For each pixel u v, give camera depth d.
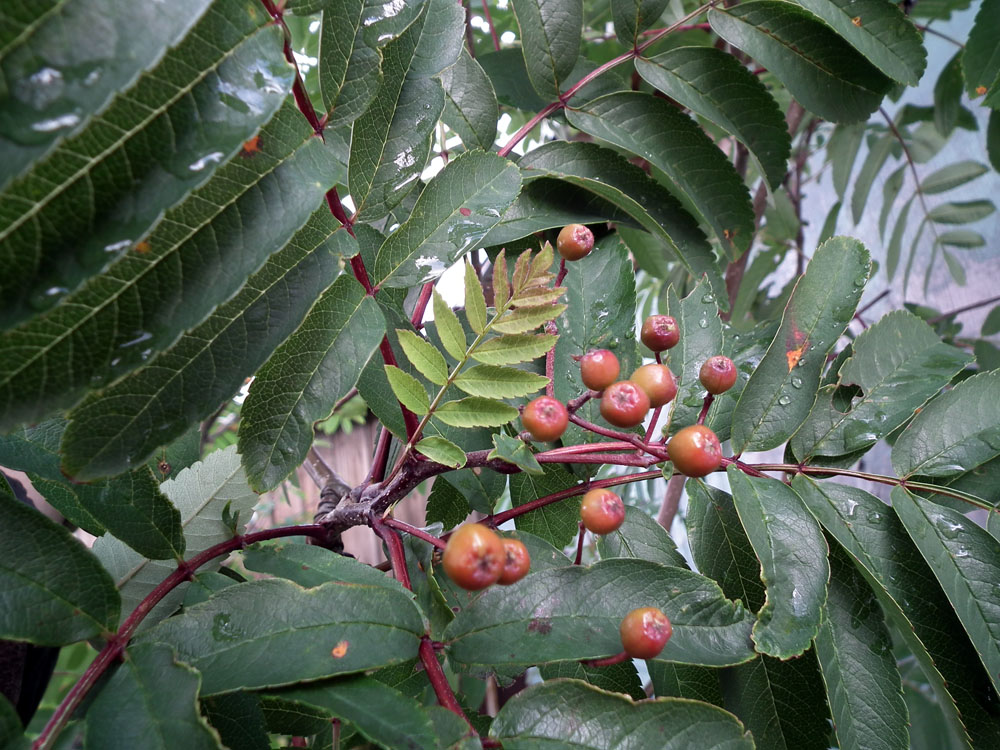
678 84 0.22
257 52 0.10
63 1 0.08
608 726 0.12
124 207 0.08
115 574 0.17
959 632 0.15
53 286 0.08
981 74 0.25
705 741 0.12
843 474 0.16
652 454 0.14
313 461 0.28
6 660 0.15
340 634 0.12
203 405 0.11
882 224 0.42
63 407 0.09
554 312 0.13
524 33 0.21
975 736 0.14
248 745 0.13
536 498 0.20
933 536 0.15
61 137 0.07
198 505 0.18
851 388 0.17
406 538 0.17
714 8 0.22
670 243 0.19
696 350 0.18
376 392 0.17
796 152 0.44
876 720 0.14
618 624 0.13
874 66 0.22
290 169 0.11
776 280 0.55
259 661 0.11
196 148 0.09
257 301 0.12
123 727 0.10
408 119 0.15
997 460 0.17
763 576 0.14
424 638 0.13
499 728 0.12
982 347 0.37
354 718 0.11
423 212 0.15
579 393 0.19
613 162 0.21
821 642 0.15
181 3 0.08
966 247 0.40
